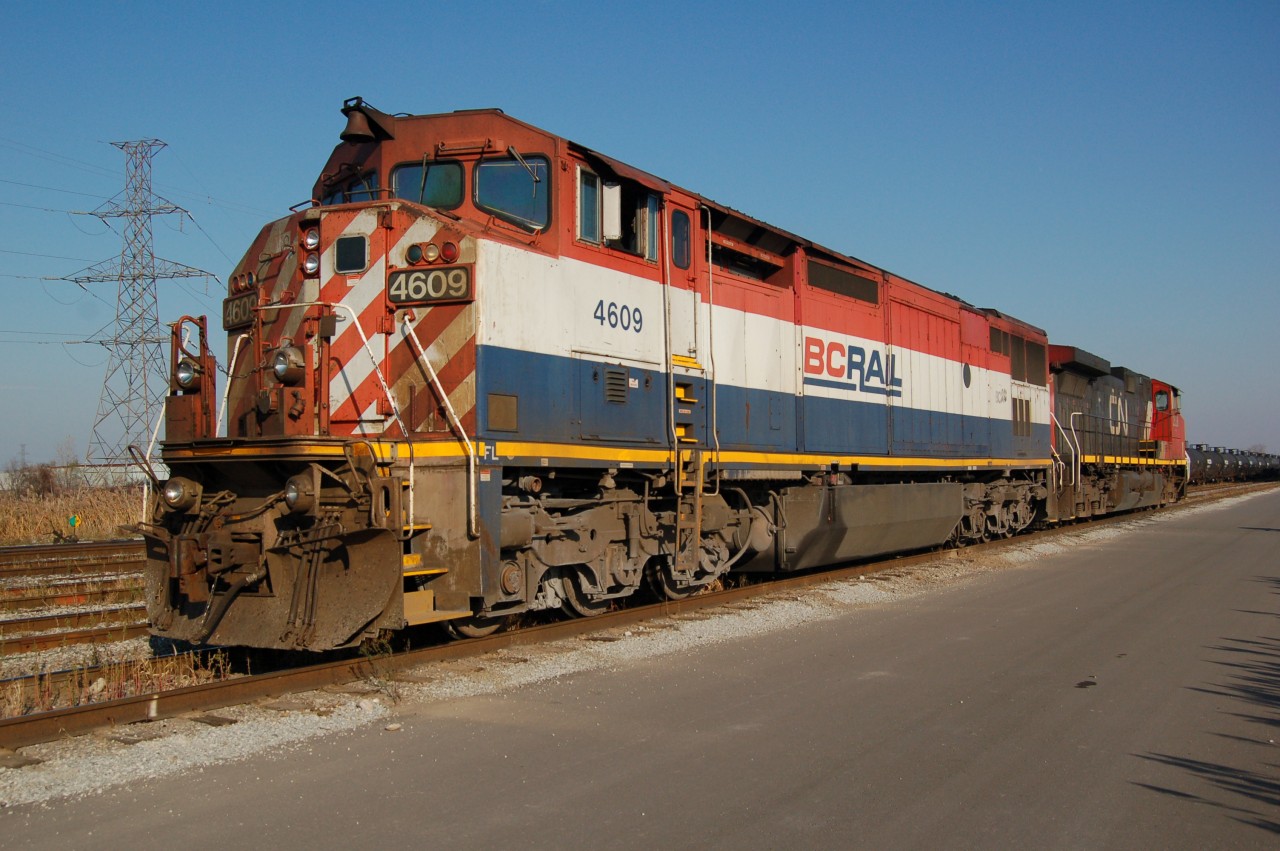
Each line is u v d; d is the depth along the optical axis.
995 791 5.15
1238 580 13.75
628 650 8.54
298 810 4.81
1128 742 6.05
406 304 8.22
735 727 6.28
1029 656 8.56
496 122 9.02
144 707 6.23
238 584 7.45
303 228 8.56
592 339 9.31
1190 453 54.53
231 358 8.98
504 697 6.99
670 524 10.52
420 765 5.48
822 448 13.42
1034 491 21.73
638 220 10.14
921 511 15.78
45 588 12.23
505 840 4.45
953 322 18.02
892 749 5.86
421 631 9.42
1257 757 5.78
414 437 8.07
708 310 11.17
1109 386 29.22
